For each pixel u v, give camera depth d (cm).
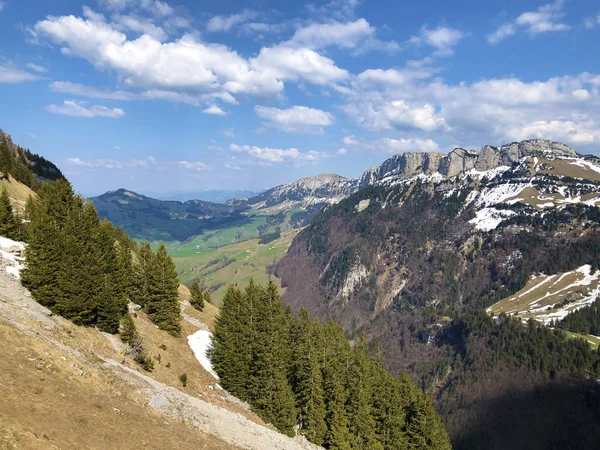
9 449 2108
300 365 6494
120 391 3841
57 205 6088
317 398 6266
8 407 2517
